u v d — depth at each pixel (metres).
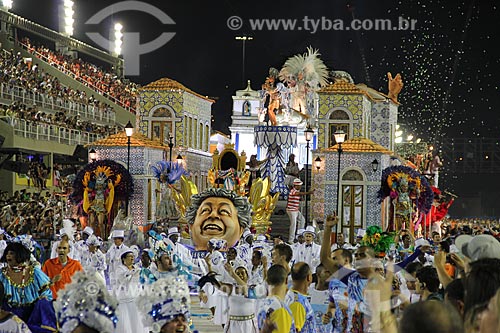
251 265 18.09
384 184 33.91
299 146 45.41
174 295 7.87
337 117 38.06
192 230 26.77
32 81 45.97
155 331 7.82
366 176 34.66
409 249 20.95
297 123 44.78
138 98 39.25
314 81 46.06
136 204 34.94
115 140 35.50
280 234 36.28
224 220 26.38
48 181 44.12
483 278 6.67
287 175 39.28
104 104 56.69
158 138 39.03
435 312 5.29
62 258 14.47
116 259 18.34
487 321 6.55
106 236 32.88
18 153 39.94
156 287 7.90
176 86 39.12
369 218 34.66
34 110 42.62
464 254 9.48
